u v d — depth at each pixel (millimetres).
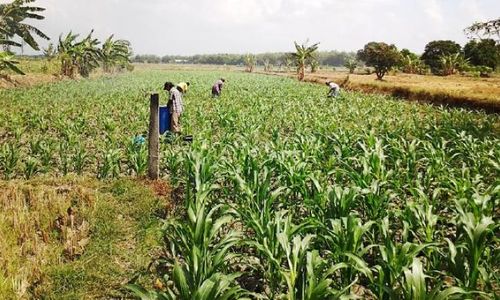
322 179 6766
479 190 6734
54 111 16781
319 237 4145
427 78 50844
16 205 5934
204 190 5355
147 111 16016
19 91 27469
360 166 7551
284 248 3582
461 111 17969
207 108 19234
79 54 48188
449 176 6938
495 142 9562
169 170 8156
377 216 5188
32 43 31750
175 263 3342
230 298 3469
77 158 8070
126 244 5230
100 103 20062
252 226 4504
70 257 4801
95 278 4363
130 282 4250
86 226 5508
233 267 4781
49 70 44469
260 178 6719
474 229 3791
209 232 4082
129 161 8500
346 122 15461
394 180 6484
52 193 6398
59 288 4113
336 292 3275
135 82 42844
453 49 65688
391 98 26375
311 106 18781
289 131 13742
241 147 8484
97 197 6438
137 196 6723
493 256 4348
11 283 3924
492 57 62500
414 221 4812
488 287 3771
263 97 24172
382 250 3666
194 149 7777
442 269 4598
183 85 11898
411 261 3525
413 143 8289
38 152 9227
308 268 3297
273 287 3939
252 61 98000
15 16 29734
